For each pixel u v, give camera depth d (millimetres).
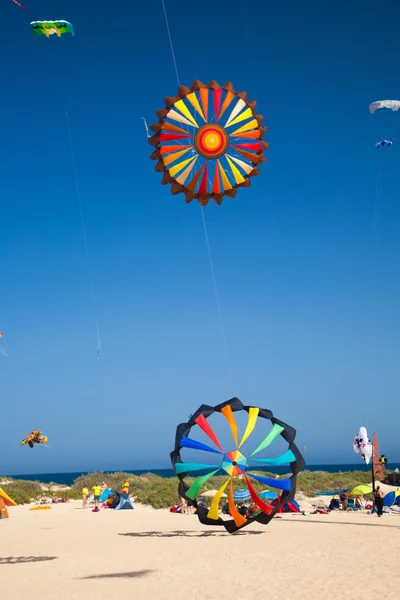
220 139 14695
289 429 20109
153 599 10477
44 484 54406
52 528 23062
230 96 14672
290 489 19562
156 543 18062
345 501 30672
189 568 13625
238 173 14906
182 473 20094
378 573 12133
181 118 14617
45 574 13344
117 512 31156
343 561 13766
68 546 17938
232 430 19781
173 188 15055
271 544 16969
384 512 28203
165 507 34125
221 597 10516
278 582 11672
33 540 19438
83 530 22188
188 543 17844
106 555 15984
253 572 12867
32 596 10859
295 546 16391
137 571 13438
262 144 14938
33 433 20469
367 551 15117
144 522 25172
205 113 14664
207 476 19688
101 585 11883
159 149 14898
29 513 30906
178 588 11445
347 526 21250
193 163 14875
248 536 19078
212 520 19688
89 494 46938
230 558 14812
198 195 15117
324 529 20359
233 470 19500
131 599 10516
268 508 19625
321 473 51156
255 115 14852
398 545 16047
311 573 12453
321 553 15031
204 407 20109
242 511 22125
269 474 46344
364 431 29016
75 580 12523
